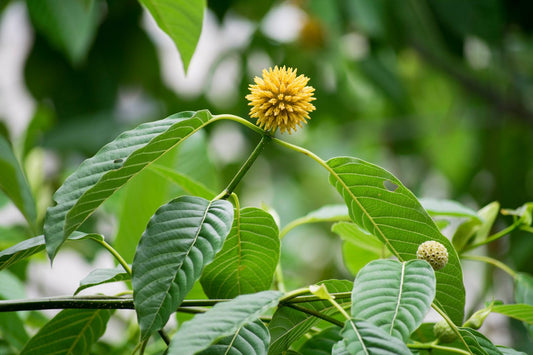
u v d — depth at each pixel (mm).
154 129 896
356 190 917
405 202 913
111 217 1575
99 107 2164
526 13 1996
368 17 1894
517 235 1749
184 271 862
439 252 898
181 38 1054
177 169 1146
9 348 1067
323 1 2037
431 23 1954
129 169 885
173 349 828
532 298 1015
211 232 875
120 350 1075
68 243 1525
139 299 854
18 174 1068
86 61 2137
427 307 849
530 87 2307
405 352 833
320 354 924
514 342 1533
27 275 1272
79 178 883
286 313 905
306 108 918
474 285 1813
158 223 874
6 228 1173
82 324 960
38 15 1521
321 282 914
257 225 922
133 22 2166
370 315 850
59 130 1995
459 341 934
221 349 861
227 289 944
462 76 2203
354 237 1034
